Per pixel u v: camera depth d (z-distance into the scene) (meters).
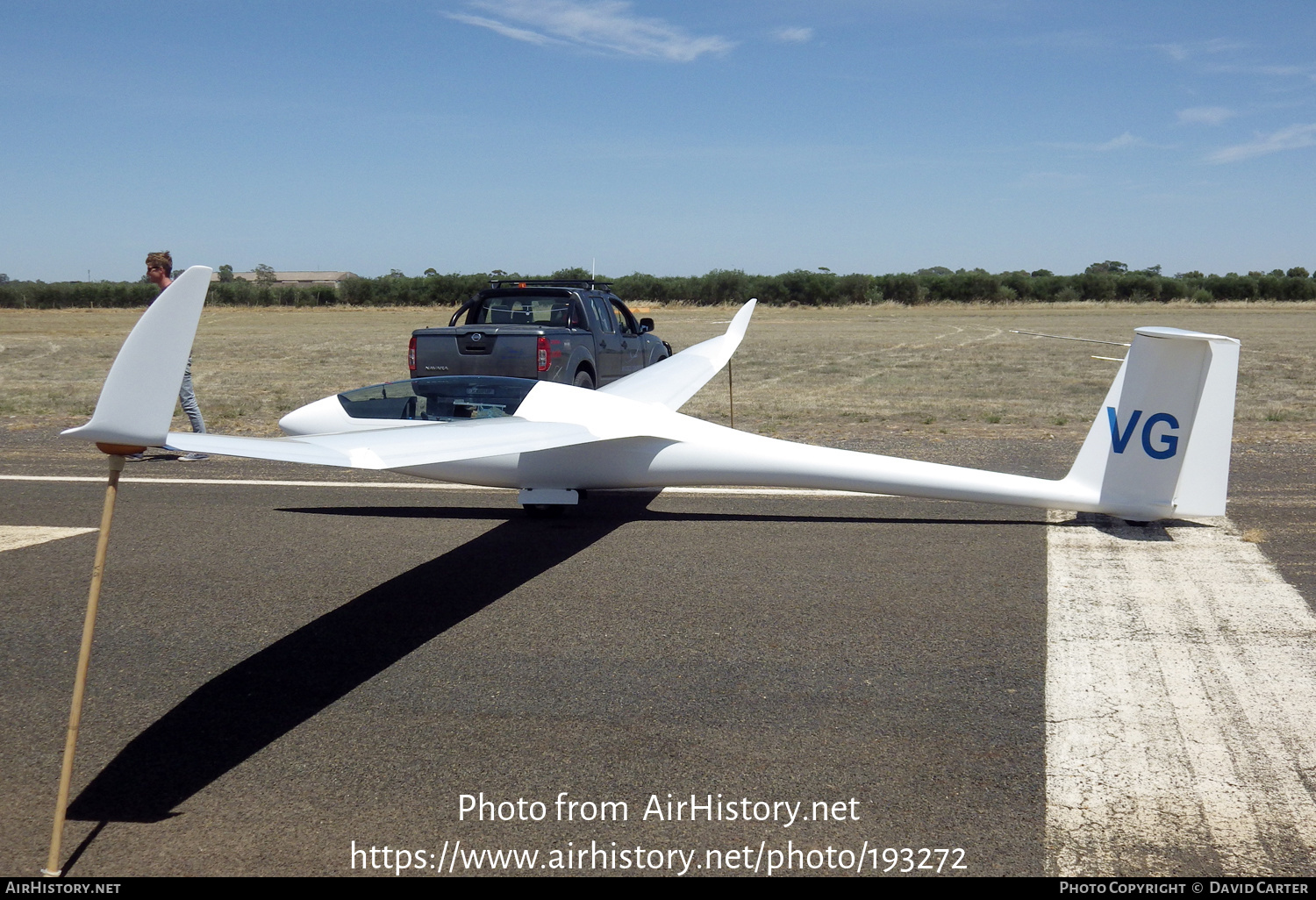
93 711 4.04
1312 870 2.91
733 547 6.47
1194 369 6.20
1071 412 12.73
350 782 3.47
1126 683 4.21
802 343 27.97
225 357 23.88
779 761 3.59
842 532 6.87
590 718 3.96
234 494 8.25
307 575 5.92
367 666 4.50
